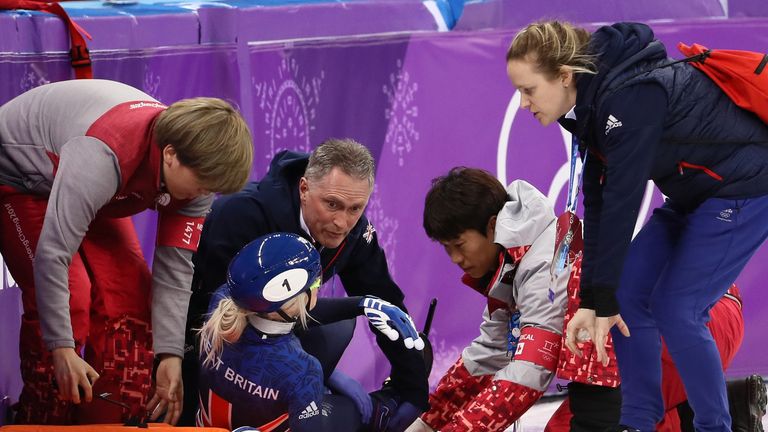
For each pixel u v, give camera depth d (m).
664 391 11.98
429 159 15.70
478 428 10.38
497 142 16.08
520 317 10.91
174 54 13.38
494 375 11.51
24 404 10.88
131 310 10.80
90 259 10.80
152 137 9.62
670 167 10.68
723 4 16.77
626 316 11.24
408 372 11.66
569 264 10.79
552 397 15.99
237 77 13.92
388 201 15.41
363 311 10.85
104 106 9.93
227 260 11.20
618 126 10.04
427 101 15.56
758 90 10.39
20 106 10.33
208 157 9.39
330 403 11.00
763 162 10.68
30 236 10.46
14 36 11.48
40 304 9.62
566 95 10.31
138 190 9.99
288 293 9.52
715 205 10.78
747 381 12.19
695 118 10.38
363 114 15.13
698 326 10.94
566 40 10.11
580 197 16.48
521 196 10.86
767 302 16.80
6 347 11.85
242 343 9.87
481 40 15.83
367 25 15.05
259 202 11.18
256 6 14.11
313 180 10.76
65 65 12.06
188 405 11.52
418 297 15.73
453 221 10.76
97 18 12.56
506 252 10.85
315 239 11.20
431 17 15.62
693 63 10.55
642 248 11.40
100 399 10.68
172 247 10.44
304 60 14.55
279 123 14.39
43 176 10.18
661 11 16.48
